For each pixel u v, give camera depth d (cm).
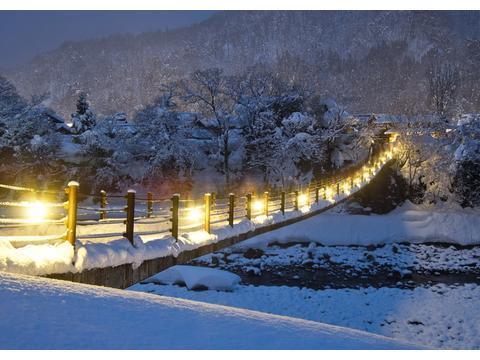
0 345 370
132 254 896
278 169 4316
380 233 3612
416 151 4291
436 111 5997
